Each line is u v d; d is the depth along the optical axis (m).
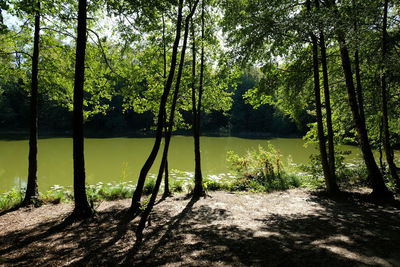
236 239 4.59
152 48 8.30
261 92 8.59
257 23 7.11
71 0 7.36
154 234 5.00
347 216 5.80
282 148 27.77
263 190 9.59
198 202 7.85
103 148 26.44
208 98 9.36
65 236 4.95
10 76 8.41
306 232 4.82
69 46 8.05
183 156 21.34
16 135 39.16
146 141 34.31
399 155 18.05
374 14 6.85
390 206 6.61
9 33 7.32
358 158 17.73
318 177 10.91
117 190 9.19
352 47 6.51
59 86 8.56
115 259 3.92
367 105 9.88
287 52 8.29
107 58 8.37
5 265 3.77
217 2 8.33
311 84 9.44
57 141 32.38
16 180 12.94
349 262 3.47
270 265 3.51
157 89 8.38
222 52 8.73
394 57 6.84
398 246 3.94
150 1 6.09
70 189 10.94
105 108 9.20
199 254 4.00
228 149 26.86
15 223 5.83
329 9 6.66
